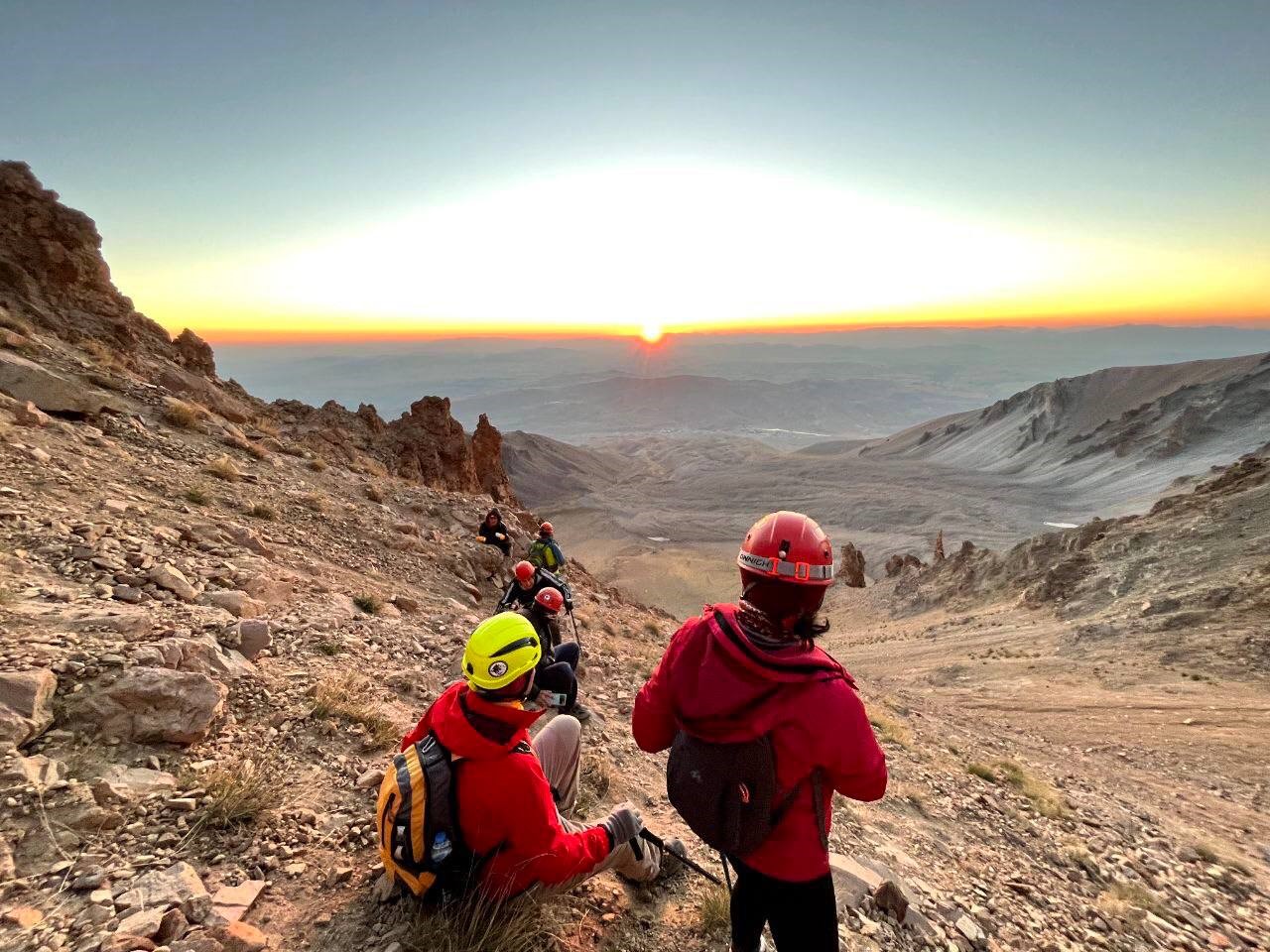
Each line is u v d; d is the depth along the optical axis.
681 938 3.70
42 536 7.14
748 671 2.35
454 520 18.62
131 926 2.84
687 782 2.41
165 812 3.68
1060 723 25.73
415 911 3.23
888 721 13.03
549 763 3.98
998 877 6.54
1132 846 9.13
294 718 4.99
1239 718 25.55
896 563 137.50
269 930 3.10
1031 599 61.06
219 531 9.63
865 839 6.32
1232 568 46.69
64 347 16.48
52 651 4.51
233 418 20.11
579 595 19.30
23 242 19.11
